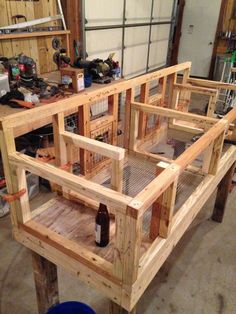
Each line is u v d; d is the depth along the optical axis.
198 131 2.16
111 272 0.93
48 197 2.52
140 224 0.78
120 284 0.92
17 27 3.00
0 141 1.04
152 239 1.10
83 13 3.67
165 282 1.82
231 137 1.94
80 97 1.44
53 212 1.25
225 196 2.21
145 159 1.81
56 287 1.42
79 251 1.03
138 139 2.06
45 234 1.11
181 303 1.69
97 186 0.83
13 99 2.18
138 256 0.86
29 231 1.15
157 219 1.07
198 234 2.23
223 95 4.20
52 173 0.91
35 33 3.11
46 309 1.43
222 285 1.81
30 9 3.09
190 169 1.65
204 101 5.30
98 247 1.06
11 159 1.03
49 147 2.55
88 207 1.28
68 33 3.51
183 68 2.46
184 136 2.25
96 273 0.98
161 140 2.33
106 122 1.78
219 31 6.34
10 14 2.92
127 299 0.92
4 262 1.92
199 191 1.44
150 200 0.79
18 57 2.70
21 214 1.15
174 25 6.57
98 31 4.12
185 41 6.81
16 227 1.20
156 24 5.77
